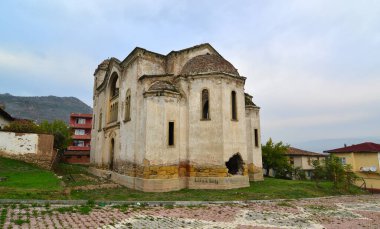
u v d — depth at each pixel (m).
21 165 22.75
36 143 25.17
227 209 12.27
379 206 15.86
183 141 19.47
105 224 8.77
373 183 31.14
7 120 37.88
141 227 8.67
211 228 9.01
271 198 15.73
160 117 18.58
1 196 11.82
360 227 10.23
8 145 24.28
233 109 20.30
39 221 8.66
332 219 11.36
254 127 24.75
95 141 31.72
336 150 35.56
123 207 11.69
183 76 20.19
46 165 25.27
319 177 25.48
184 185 18.89
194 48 23.08
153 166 17.73
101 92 31.09
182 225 9.18
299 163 44.22
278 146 37.94
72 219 9.14
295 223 10.27
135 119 20.20
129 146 20.69
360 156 33.19
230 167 20.67
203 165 18.72
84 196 14.68
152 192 17.05
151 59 21.92
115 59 26.19
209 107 19.39
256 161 24.20
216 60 20.81
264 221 10.38
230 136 19.25
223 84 19.62
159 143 18.19
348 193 22.66
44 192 13.60
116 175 22.47
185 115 19.89
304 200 16.11
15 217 8.94
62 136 39.69
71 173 27.80
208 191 17.38
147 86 19.81
